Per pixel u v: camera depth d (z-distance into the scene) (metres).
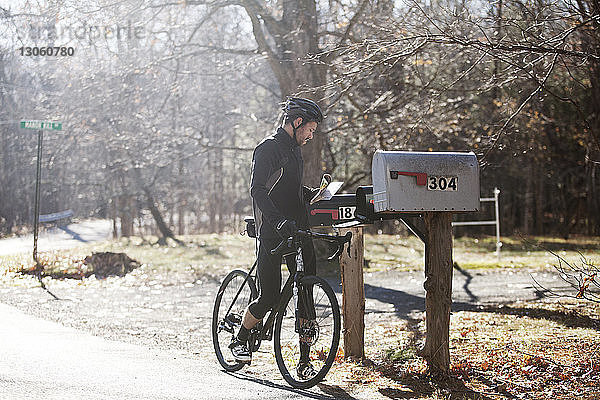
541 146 23.83
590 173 28.50
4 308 10.55
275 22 17.19
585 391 5.66
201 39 23.20
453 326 8.80
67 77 21.11
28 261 16.95
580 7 7.95
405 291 12.93
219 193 52.75
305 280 5.66
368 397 5.41
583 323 8.87
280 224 5.47
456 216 34.53
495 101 17.56
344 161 30.88
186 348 7.81
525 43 7.95
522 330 8.42
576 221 34.31
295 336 6.35
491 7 8.97
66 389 5.10
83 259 17.34
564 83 11.80
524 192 34.97
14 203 49.22
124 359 6.54
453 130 18.19
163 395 5.04
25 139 44.34
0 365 5.87
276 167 5.76
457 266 16.70
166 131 24.59
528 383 5.90
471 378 6.07
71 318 9.90
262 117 26.55
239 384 5.63
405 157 5.66
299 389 5.57
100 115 23.34
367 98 18.55
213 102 28.19
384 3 13.47
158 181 41.47
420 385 5.84
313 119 5.85
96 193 42.62
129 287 13.95
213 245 23.64
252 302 5.96
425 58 12.32
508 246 24.20
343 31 16.19
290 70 16.48
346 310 6.84
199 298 12.42
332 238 5.53
